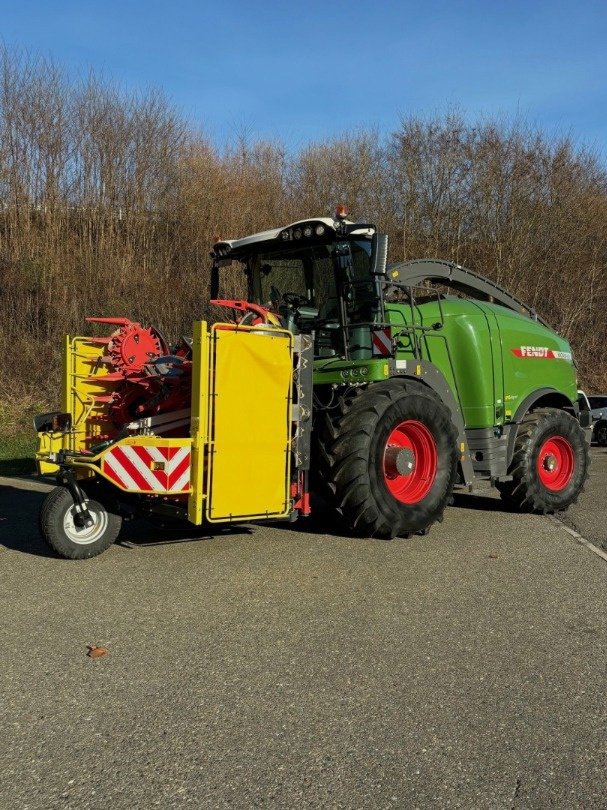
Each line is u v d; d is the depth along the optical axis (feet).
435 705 11.09
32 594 16.08
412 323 22.81
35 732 10.25
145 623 14.37
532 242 78.64
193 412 17.07
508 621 14.70
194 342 16.98
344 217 21.27
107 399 22.71
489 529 23.39
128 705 11.03
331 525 23.24
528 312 29.94
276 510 18.42
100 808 8.54
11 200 63.21
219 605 15.43
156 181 70.54
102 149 67.87
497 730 10.37
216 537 21.45
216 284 25.63
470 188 78.54
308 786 8.98
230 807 8.57
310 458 20.59
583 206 80.33
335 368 20.94
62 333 56.75
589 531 23.52
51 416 21.58
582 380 74.64
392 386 20.97
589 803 8.71
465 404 25.11
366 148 80.69
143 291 63.05
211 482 17.25
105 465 17.37
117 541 20.93
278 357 18.21
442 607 15.48
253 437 17.85
